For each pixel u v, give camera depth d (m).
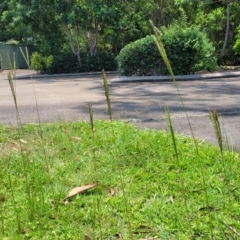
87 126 3.19
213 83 8.28
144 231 1.48
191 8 14.87
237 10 14.24
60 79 11.97
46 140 2.76
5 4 21.78
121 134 2.79
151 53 10.54
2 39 23.16
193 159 2.21
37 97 6.31
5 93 7.38
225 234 1.42
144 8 18.11
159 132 2.92
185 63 10.51
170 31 10.76
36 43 21.05
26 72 17.34
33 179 2.02
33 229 1.53
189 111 4.18
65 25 15.63
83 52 16.28
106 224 1.54
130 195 1.79
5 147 2.62
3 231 1.49
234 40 14.42
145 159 2.27
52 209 1.69
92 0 15.20
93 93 6.88
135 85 8.38
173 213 1.59
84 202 1.73
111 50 20.48
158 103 5.05
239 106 4.51
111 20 15.83
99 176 2.03
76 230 1.51
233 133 3.00
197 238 1.42
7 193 1.87
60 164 2.25
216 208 1.64
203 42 10.75
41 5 15.28
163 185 1.89
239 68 12.59
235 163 2.13
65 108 4.79
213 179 1.91
